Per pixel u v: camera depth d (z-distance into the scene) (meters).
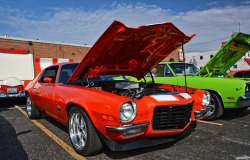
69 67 3.90
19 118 4.92
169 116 2.70
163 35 2.96
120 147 2.44
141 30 2.62
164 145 3.11
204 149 2.95
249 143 3.21
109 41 2.70
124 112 2.31
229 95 4.48
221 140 3.34
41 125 4.25
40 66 10.62
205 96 3.33
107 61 3.23
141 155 2.74
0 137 3.50
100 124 2.45
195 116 3.17
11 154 2.80
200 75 5.81
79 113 2.75
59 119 3.46
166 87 3.87
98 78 3.90
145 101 2.61
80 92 2.86
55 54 23.22
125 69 3.72
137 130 2.46
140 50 3.29
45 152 2.87
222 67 5.81
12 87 6.61
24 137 3.50
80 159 2.64
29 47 21.39
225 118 5.01
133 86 3.11
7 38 20.09
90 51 2.77
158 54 3.60
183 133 2.96
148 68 4.07
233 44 4.84
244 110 6.07
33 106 4.57
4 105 7.00
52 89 3.51
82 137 2.85
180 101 2.79
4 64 7.25
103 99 2.46
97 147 2.62
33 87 4.45
